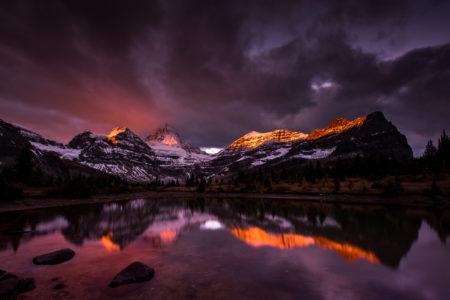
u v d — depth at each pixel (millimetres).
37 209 48625
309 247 18797
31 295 9883
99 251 17547
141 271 12086
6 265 14070
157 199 98875
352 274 12688
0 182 53281
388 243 20156
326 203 66062
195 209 53281
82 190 76562
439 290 10656
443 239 21578
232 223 32094
